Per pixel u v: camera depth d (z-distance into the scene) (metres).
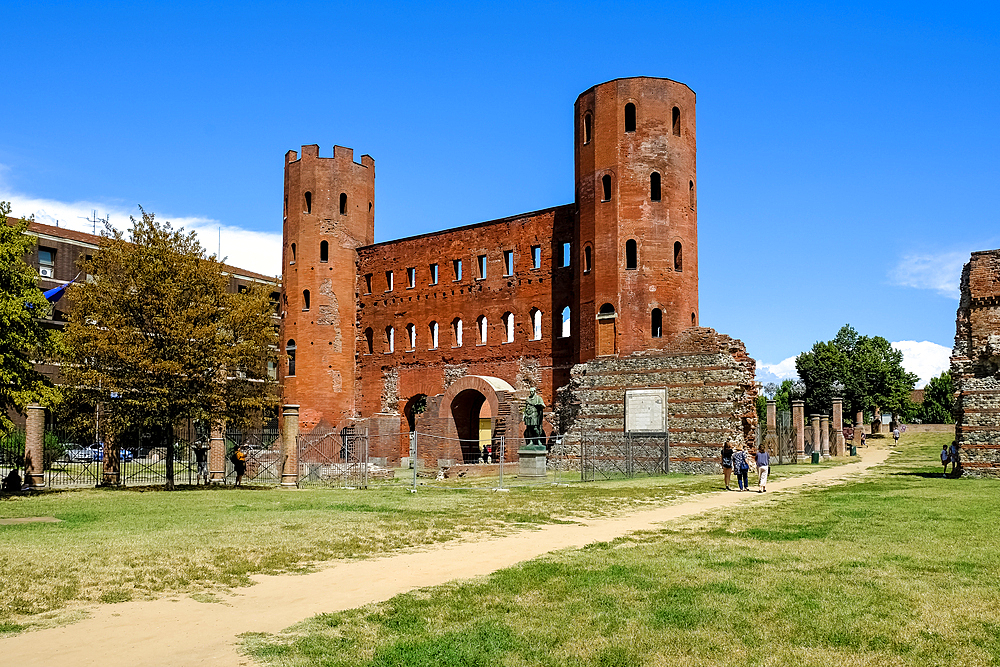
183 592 14.57
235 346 42.03
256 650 11.02
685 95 58.44
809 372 110.94
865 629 11.81
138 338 40.06
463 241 68.31
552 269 62.84
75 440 53.50
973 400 42.31
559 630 11.88
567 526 23.97
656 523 24.39
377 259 72.88
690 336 52.66
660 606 13.10
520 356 63.97
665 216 55.97
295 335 70.12
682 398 51.94
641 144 56.47
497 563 17.52
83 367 40.47
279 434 63.03
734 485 39.12
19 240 35.38
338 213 72.25
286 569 16.80
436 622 12.41
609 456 53.22
